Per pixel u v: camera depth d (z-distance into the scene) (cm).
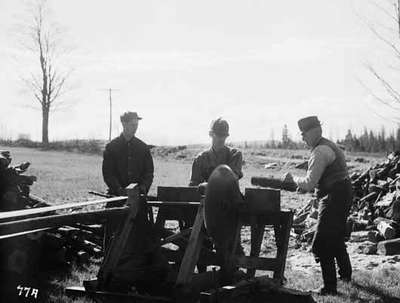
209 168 847
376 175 1561
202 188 711
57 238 895
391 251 1203
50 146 5434
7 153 1059
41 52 7050
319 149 820
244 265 765
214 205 671
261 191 735
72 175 2831
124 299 669
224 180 678
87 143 5494
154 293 729
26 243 819
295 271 1009
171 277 737
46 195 1909
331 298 781
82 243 959
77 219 616
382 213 1383
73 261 928
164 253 812
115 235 721
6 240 776
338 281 877
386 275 955
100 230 1011
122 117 866
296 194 2269
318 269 1054
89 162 4028
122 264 732
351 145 7075
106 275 696
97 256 963
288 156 5106
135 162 867
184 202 788
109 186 852
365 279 910
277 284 739
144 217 736
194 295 687
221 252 723
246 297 702
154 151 5162
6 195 895
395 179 1492
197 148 5491
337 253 834
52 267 882
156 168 3759
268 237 1348
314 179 810
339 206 820
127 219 713
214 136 844
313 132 831
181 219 816
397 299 798
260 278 739
